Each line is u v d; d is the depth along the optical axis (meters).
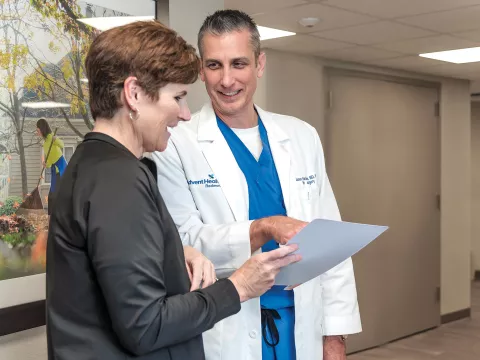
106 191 0.80
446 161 5.81
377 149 5.07
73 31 1.53
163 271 0.87
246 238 1.24
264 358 1.36
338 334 1.49
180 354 0.89
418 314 5.48
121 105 0.87
